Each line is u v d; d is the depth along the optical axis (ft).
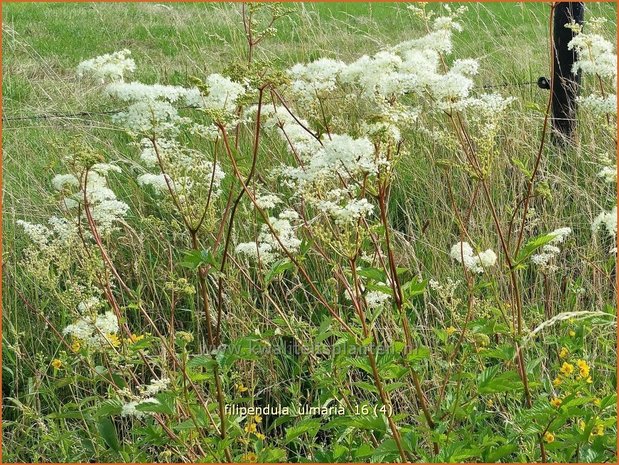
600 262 17.37
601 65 13.01
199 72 28.71
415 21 39.52
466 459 10.99
